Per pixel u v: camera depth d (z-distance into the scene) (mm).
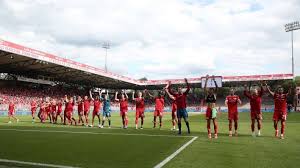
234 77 54094
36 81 51000
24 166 5996
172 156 7105
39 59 34438
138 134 12305
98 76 50750
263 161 6578
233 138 10938
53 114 21469
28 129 14625
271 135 12297
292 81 51906
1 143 9266
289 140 10391
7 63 38062
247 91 12273
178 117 12500
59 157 6953
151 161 6531
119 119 28188
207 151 7859
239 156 7156
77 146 8734
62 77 51594
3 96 42312
